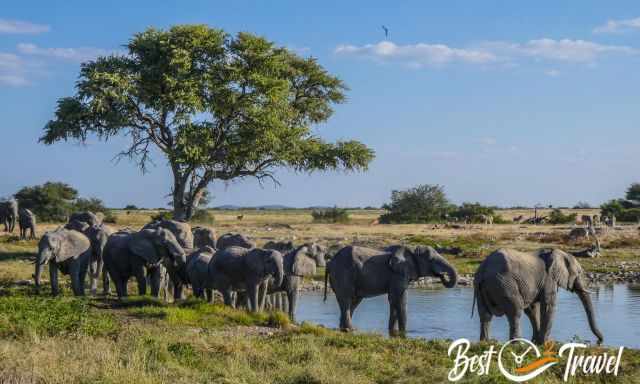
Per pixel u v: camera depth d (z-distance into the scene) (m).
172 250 23.55
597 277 40.69
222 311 20.72
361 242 56.94
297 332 19.05
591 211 164.38
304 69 51.78
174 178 46.62
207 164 45.62
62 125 44.22
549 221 98.62
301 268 22.92
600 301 31.58
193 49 46.06
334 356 15.49
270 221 104.00
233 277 21.92
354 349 16.55
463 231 74.50
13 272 31.12
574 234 61.03
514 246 55.34
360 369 14.66
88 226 29.22
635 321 26.28
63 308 19.03
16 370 12.99
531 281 18.73
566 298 32.25
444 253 50.12
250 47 46.84
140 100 44.69
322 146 50.25
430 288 35.69
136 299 22.06
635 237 61.62
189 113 44.53
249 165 48.28
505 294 18.47
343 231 73.06
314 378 13.58
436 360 15.59
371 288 21.06
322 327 20.28
